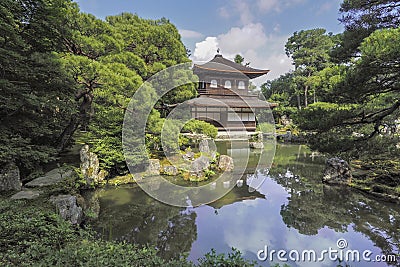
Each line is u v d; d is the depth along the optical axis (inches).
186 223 208.1
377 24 246.4
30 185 208.8
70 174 248.1
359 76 212.5
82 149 291.9
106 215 218.8
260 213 231.1
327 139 264.1
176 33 449.4
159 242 177.6
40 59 211.2
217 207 241.6
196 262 152.5
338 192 296.5
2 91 202.1
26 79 222.1
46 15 222.5
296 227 203.8
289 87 1262.3
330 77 309.0
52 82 238.2
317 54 1135.0
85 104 321.1
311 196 282.5
